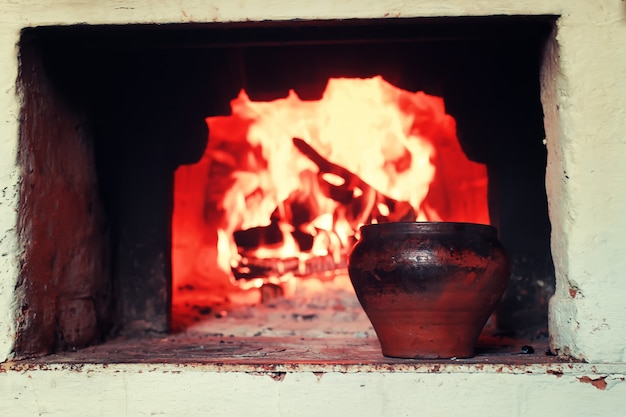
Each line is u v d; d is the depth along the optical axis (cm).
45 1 190
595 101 182
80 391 175
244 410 172
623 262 177
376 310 184
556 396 170
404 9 185
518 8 184
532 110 246
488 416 169
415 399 170
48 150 207
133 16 189
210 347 216
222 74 253
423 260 178
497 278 184
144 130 257
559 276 187
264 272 284
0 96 189
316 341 232
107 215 251
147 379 175
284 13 187
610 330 175
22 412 176
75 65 227
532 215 247
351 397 171
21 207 189
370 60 247
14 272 185
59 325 207
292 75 250
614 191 179
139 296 254
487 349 207
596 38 183
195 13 188
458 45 246
